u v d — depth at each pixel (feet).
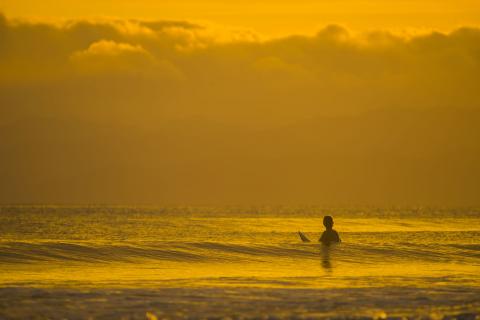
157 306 207.82
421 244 393.29
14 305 205.46
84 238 550.77
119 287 240.32
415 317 197.57
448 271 298.56
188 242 370.73
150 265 309.22
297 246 372.38
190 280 261.24
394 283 257.34
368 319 194.90
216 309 204.74
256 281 260.21
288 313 200.54
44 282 249.96
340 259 338.13
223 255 341.41
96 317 193.77
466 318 197.57
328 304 213.05
